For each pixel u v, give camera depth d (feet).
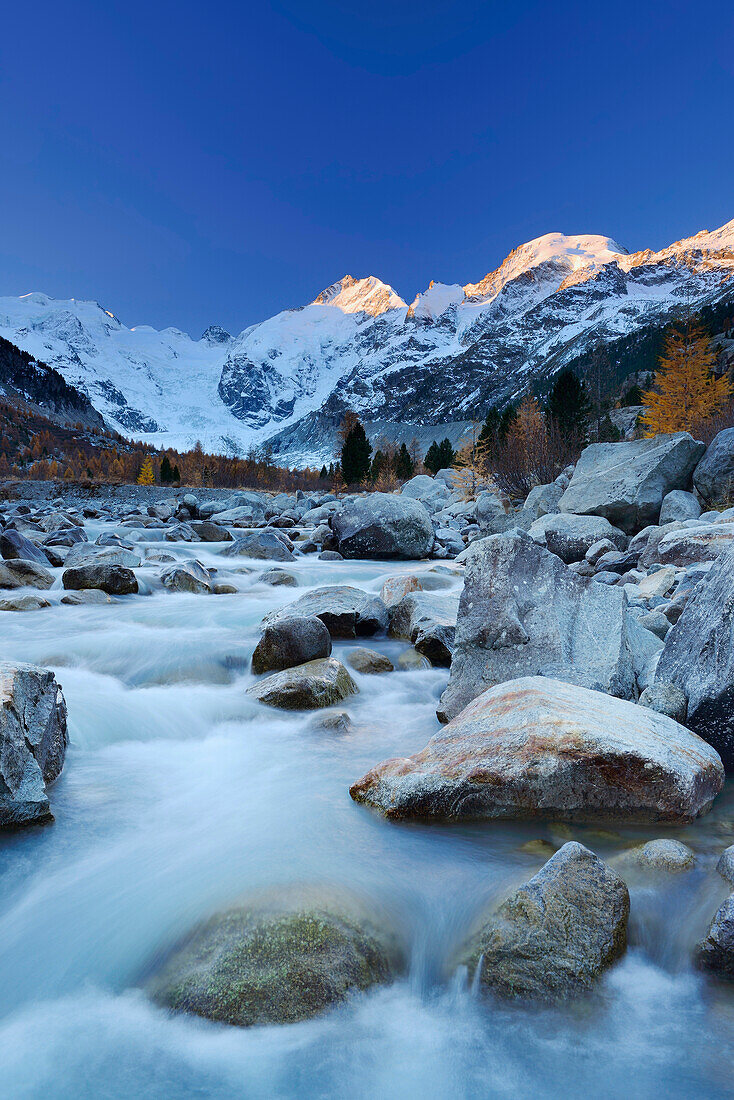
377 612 30.12
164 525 83.10
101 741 18.84
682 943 10.03
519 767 13.53
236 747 18.76
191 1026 9.05
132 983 9.96
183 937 10.48
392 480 177.06
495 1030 8.98
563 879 10.23
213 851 13.05
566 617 20.36
